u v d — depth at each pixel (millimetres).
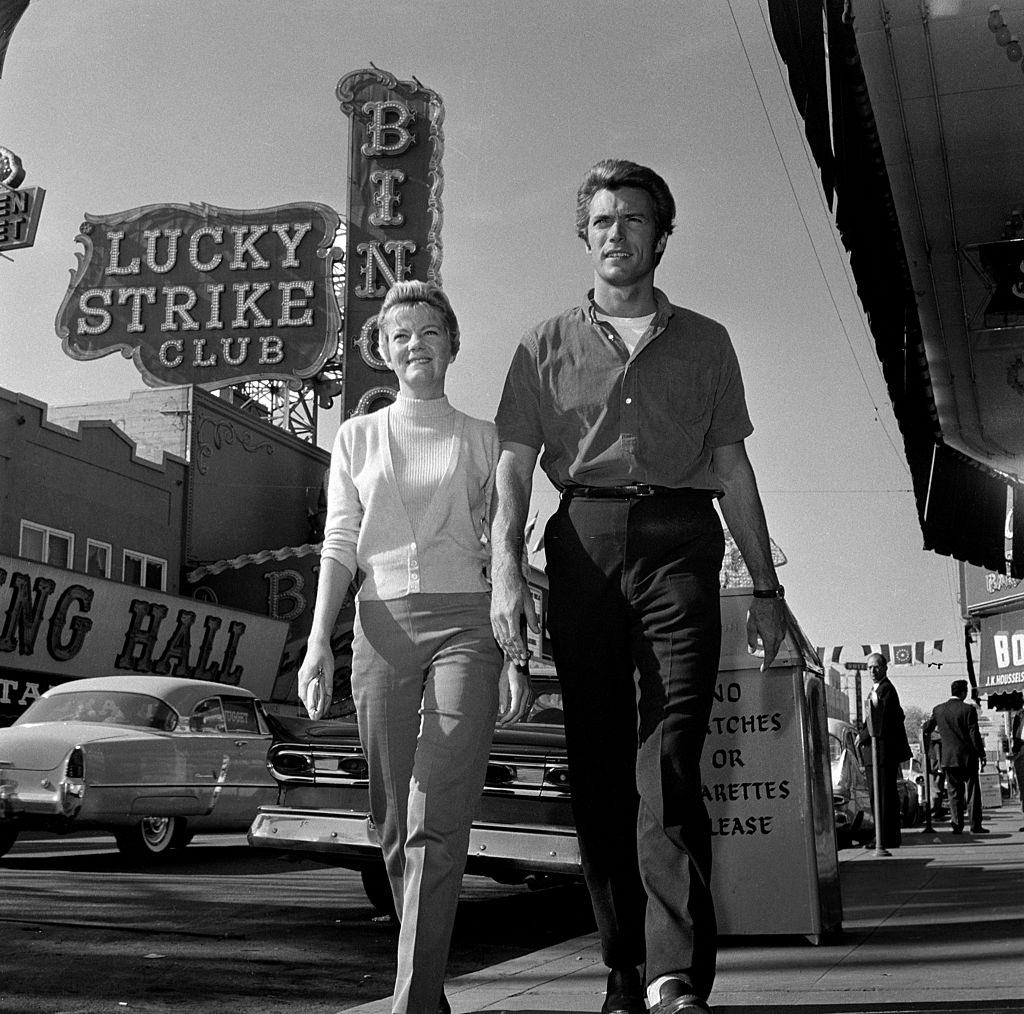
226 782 10500
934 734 17781
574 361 3342
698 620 3123
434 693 3109
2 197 22578
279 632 27000
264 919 6309
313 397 34875
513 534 3213
